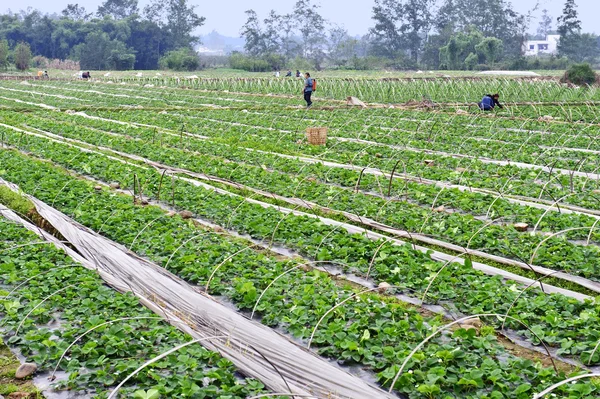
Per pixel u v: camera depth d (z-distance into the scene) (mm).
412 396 8102
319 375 8523
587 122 32906
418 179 19844
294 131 30266
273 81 63812
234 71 114000
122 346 9125
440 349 9000
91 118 34906
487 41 113500
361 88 53938
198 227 14859
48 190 17500
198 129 30953
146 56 137000
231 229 14906
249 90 57156
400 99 46906
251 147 25562
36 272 11516
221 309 10250
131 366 8555
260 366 8758
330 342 9336
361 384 8219
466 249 13406
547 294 11227
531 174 19891
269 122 33531
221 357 9016
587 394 7891
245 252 12766
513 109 38219
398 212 15711
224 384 8203
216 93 55062
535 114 36219
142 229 13914
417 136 28359
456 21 144750
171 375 8523
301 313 10148
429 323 9742
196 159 22406
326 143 26922
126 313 10227
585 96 46906
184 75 96625
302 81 63281
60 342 9328
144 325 9898
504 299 10812
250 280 11320
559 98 45750
